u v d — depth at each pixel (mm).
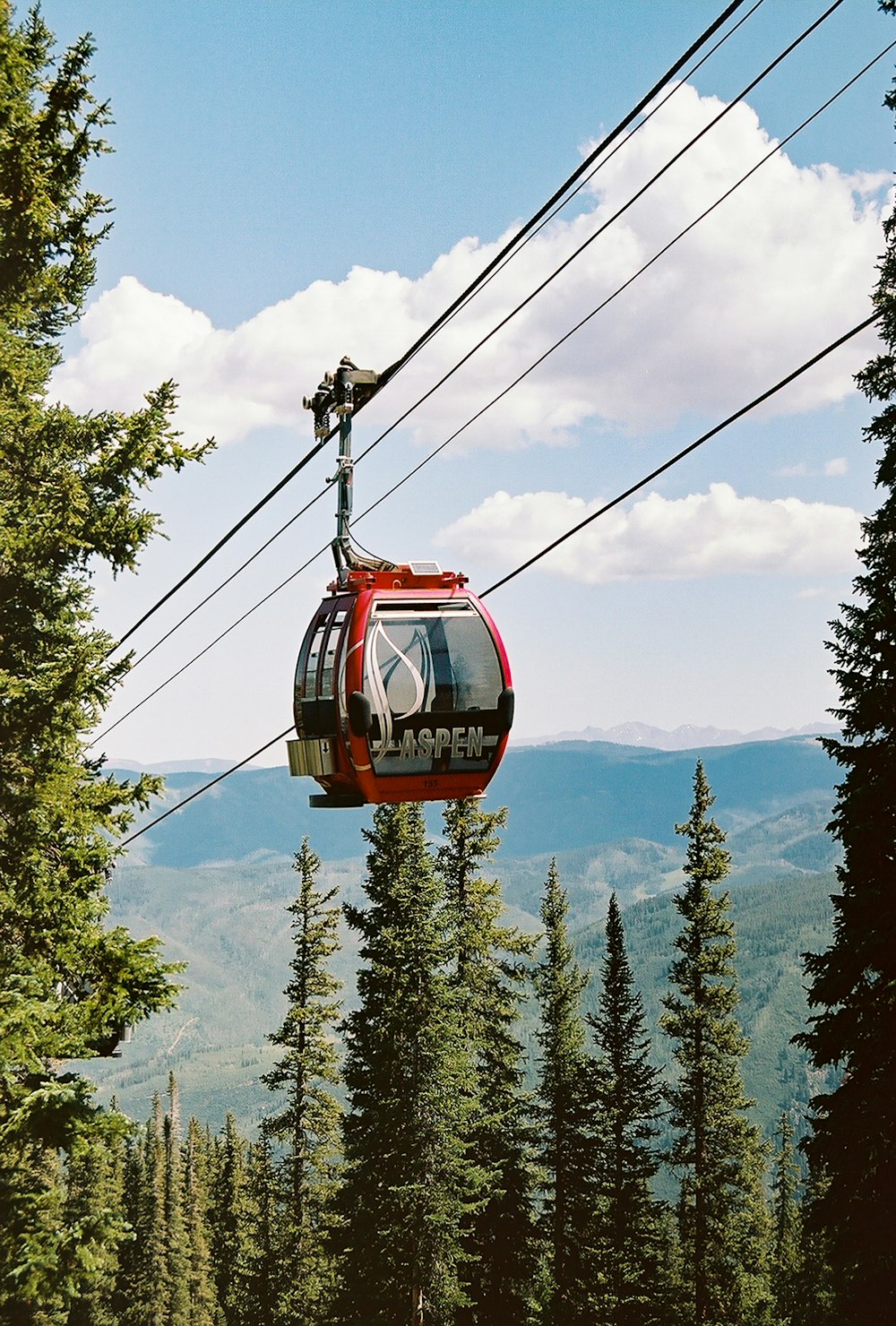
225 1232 96812
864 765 25438
